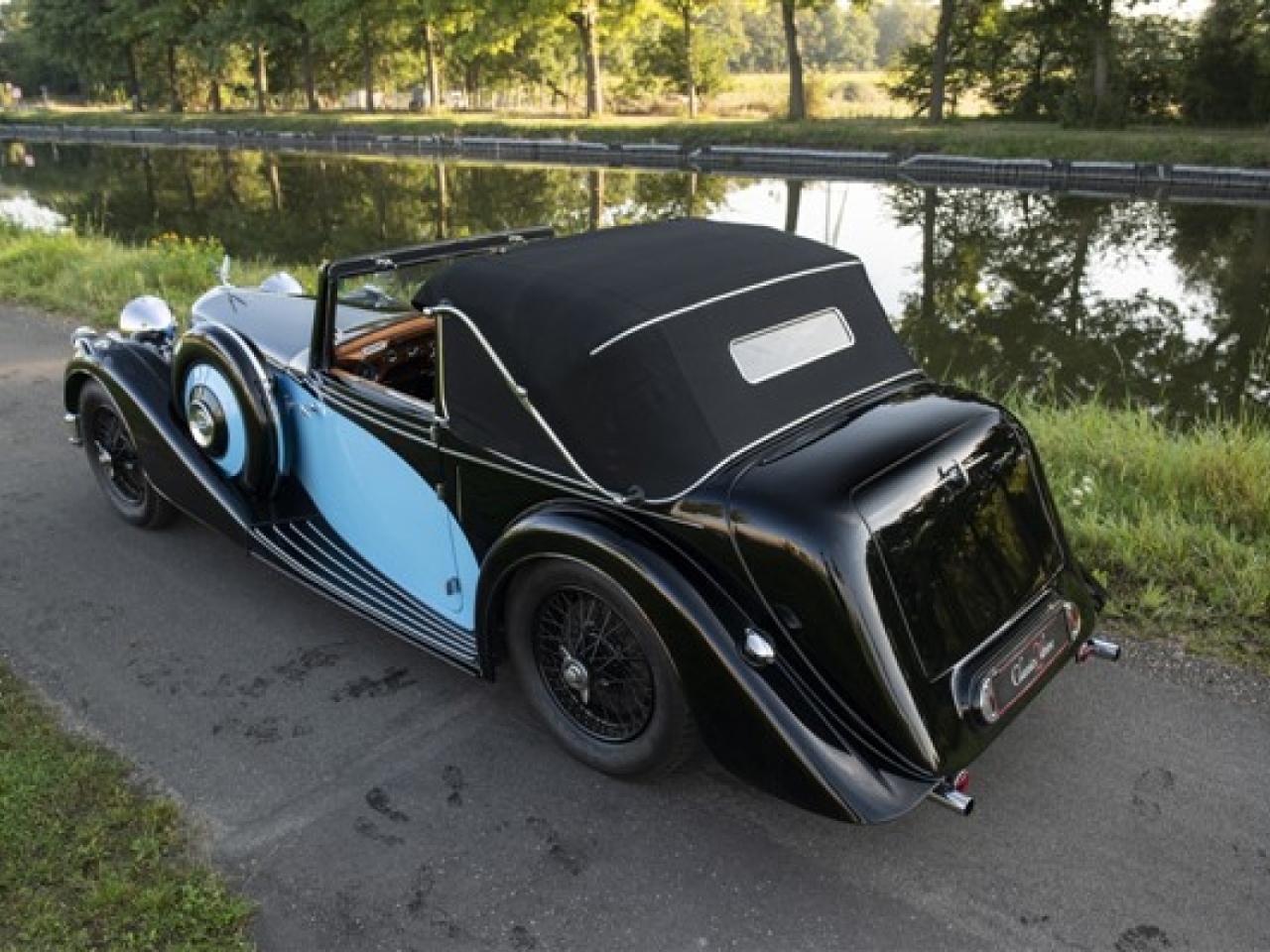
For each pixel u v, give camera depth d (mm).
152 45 63812
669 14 48531
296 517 4836
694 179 31609
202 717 4074
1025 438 3695
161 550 5410
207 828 3496
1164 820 3434
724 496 3133
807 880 3258
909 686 3020
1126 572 4816
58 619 4781
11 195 30203
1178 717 3918
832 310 3768
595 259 3680
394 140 44875
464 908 3176
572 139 40875
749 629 3100
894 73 46625
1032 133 32844
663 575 3150
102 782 3680
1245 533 5137
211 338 4570
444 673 4340
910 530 3096
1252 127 33531
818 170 33375
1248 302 14508
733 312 3455
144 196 29844
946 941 3025
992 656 3256
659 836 3445
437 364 3672
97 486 6191
